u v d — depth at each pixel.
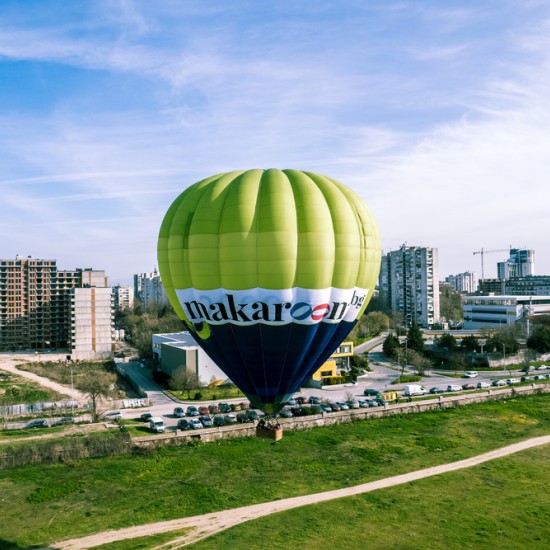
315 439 57.12
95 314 133.50
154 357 108.88
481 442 56.12
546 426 61.72
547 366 99.00
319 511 39.53
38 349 147.00
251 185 33.41
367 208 36.34
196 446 54.59
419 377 89.56
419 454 52.34
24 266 148.25
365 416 64.94
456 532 36.47
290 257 31.91
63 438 55.91
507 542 35.19
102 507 40.62
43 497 42.38
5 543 35.06
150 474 47.22
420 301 168.50
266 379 34.59
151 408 70.81
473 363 100.69
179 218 34.78
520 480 45.62
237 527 37.03
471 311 161.88
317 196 33.31
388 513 39.28
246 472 47.75
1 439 56.03
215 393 78.94
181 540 35.19
